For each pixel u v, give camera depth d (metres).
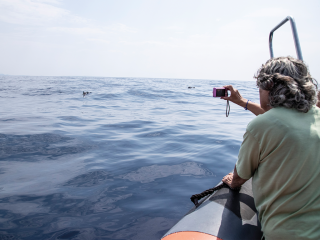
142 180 2.83
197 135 5.06
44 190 2.55
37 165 3.25
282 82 1.00
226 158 3.62
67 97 13.59
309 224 0.91
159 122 6.60
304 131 0.93
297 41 1.60
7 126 5.52
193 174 3.03
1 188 2.57
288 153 0.94
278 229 0.97
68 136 4.77
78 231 1.87
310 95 0.99
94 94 15.41
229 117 7.80
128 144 4.32
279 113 1.00
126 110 9.05
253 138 1.03
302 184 0.93
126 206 2.26
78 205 2.26
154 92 17.95
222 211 1.36
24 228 1.90
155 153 3.83
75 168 3.16
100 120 6.74
